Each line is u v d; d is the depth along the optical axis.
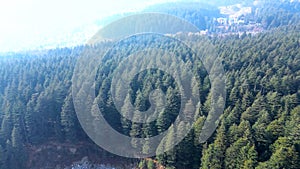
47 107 65.19
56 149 65.44
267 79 62.56
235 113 51.72
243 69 68.88
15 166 58.75
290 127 44.47
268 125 46.91
